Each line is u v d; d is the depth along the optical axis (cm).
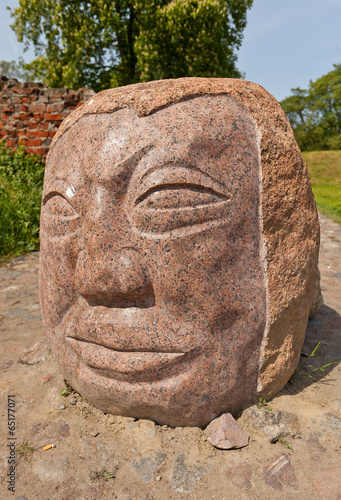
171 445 185
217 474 170
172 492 162
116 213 178
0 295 393
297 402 214
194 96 188
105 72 1457
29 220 562
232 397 191
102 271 175
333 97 3644
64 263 194
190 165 174
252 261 188
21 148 691
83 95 695
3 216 546
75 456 180
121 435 190
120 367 179
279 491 162
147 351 179
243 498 159
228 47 1389
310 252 211
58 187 196
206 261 175
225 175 179
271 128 197
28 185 628
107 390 187
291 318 205
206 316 178
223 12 1162
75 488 165
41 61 1394
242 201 183
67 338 200
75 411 209
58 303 203
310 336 305
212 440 183
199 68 1270
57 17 1245
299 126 4038
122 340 178
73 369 201
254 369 197
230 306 181
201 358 180
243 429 191
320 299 335
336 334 310
